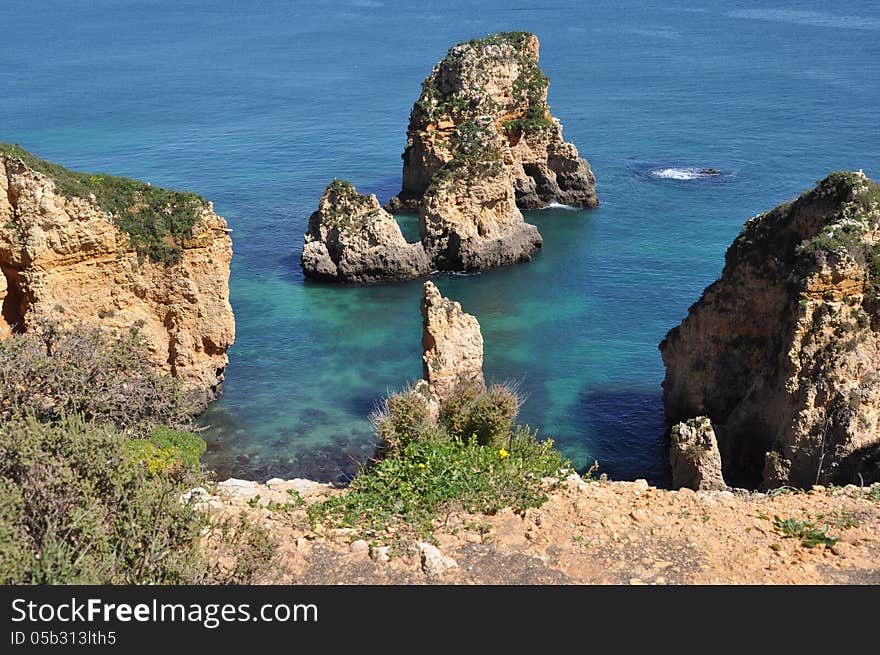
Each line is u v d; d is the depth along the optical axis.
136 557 15.55
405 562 17.31
